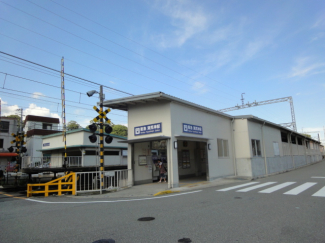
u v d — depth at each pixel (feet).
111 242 14.61
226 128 62.85
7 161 116.67
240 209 22.29
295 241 13.97
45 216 22.59
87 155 81.71
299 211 20.74
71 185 42.68
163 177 51.24
